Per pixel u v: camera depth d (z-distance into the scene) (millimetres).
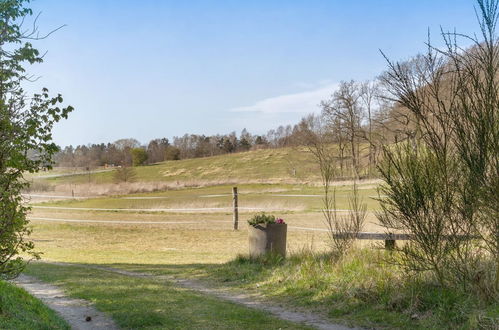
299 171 69438
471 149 5578
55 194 42688
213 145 126375
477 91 5512
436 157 6004
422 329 5859
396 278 7336
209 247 15039
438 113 5844
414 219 6102
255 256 11148
